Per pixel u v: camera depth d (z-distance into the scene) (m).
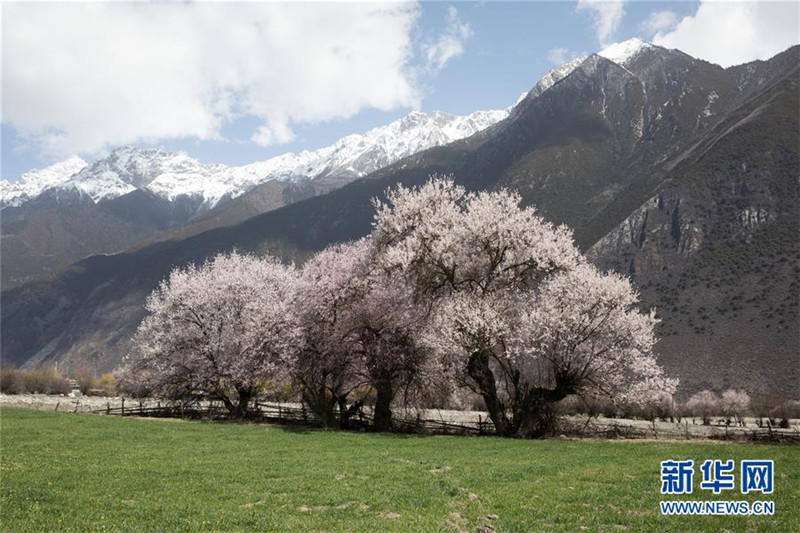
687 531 12.84
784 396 76.94
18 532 11.92
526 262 37.97
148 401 59.19
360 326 38.97
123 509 14.20
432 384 39.19
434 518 13.56
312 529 12.70
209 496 15.70
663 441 33.69
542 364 37.12
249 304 47.75
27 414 41.69
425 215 38.62
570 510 14.52
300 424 41.97
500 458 23.70
